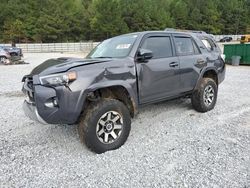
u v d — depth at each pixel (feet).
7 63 61.26
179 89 15.48
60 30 211.00
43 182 9.55
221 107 19.25
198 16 277.85
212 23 281.95
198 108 17.44
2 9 211.61
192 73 16.22
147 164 10.66
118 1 241.76
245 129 14.48
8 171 10.32
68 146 12.63
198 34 18.97
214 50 19.53
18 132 14.61
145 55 12.86
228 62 64.64
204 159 10.97
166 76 14.37
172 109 18.65
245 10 306.14
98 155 11.55
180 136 13.61
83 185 9.32
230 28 295.28
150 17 246.06
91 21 222.69
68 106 10.62
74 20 219.82
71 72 10.68
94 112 11.26
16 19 206.49
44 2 220.84
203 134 13.82
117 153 11.69
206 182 9.27
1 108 19.93
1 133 14.46
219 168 10.19
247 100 21.84
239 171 9.93
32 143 13.05
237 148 11.96
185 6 280.31
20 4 215.72
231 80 35.14
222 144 12.45
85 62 11.64
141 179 9.59
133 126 15.26
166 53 14.93
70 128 15.10
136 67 12.83
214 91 18.04
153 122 15.93
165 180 9.48
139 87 13.00
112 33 222.28
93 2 246.88
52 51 136.15
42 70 11.35
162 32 15.24
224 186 9.01
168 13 267.80
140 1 254.68
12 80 35.22
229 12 296.92
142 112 17.97
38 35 205.16
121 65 12.23
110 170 10.28
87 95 11.14
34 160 11.23
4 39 201.46
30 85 11.75
